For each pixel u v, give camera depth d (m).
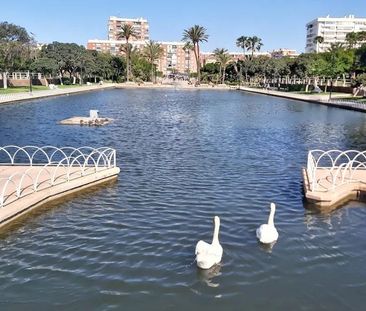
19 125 36.50
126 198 15.59
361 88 80.00
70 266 10.27
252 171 20.55
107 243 11.55
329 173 18.41
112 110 52.88
